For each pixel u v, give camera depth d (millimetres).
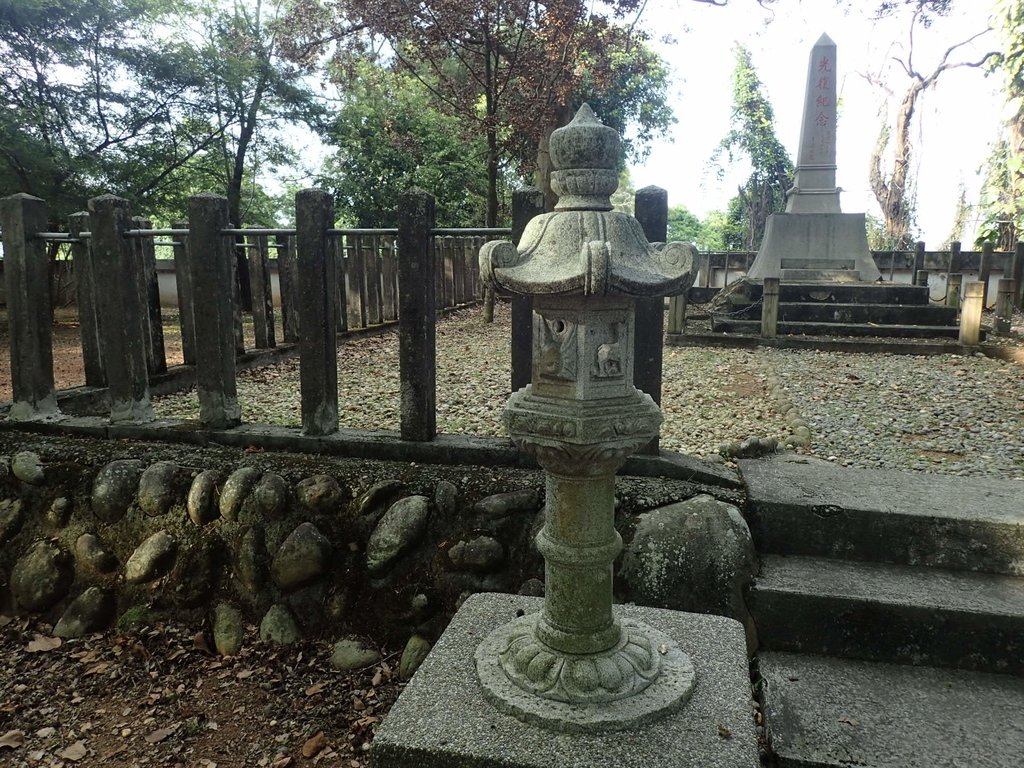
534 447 2004
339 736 2861
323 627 3416
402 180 16734
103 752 2820
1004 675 2789
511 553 3301
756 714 2686
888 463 4422
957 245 13773
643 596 3008
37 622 3732
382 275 11328
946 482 3705
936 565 3205
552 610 2137
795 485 3557
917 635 2846
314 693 3105
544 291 1863
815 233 11812
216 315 4008
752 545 3154
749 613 2980
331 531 3508
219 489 3688
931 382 7105
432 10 10227
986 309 13305
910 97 21391
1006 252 14156
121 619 3604
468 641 2377
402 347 3723
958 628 2809
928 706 2588
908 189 22672
